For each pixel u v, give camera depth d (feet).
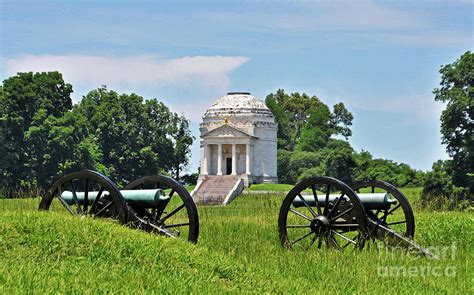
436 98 460.14
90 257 88.33
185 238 119.44
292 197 128.77
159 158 624.59
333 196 131.54
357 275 99.14
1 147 496.64
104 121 590.14
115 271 84.43
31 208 147.84
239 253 114.52
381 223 129.80
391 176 614.34
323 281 94.32
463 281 97.30
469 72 450.30
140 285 79.20
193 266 91.86
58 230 92.73
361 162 644.69
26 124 523.29
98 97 629.10
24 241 89.71
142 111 621.31
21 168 497.87
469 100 439.63
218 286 85.10
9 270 79.10
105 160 587.68
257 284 89.04
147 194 113.09
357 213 123.65
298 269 102.37
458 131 450.30
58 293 71.97
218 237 134.82
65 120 514.68
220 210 251.60
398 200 131.95
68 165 501.15
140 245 93.09
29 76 540.93
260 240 133.49
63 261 86.38
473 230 144.46
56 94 544.21
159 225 114.62
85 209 113.19
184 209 230.48
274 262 106.83
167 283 81.51
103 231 94.89
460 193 406.41
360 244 122.21
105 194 112.88
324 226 125.80
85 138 541.75
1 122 506.89
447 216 160.35
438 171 414.00
